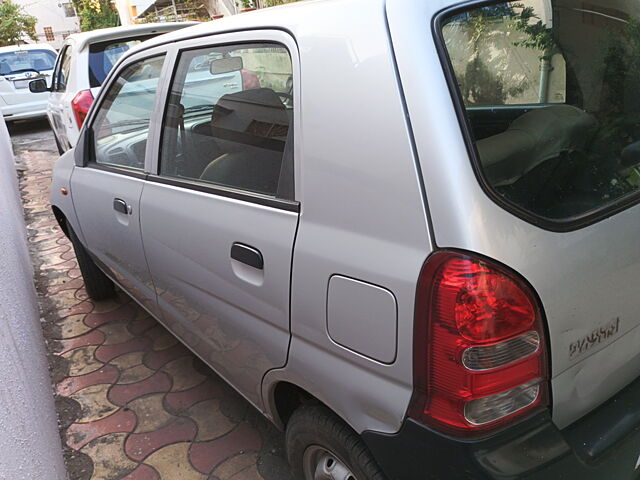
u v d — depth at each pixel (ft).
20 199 19.97
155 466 7.17
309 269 4.62
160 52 7.25
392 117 3.98
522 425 3.92
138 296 8.77
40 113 33.99
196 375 9.05
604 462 4.20
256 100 5.40
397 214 3.97
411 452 4.09
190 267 6.47
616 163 4.60
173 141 6.85
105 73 17.39
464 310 3.66
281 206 5.01
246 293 5.52
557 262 3.89
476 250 3.63
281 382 5.65
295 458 5.81
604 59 4.91
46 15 114.42
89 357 9.84
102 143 9.02
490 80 4.16
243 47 5.61
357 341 4.32
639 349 4.75
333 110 4.42
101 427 7.98
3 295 6.36
